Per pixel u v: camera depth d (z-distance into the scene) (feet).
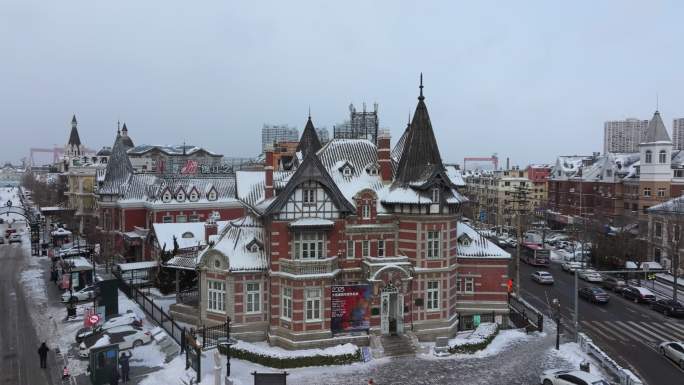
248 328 158.20
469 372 137.28
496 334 168.45
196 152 555.28
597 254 276.21
